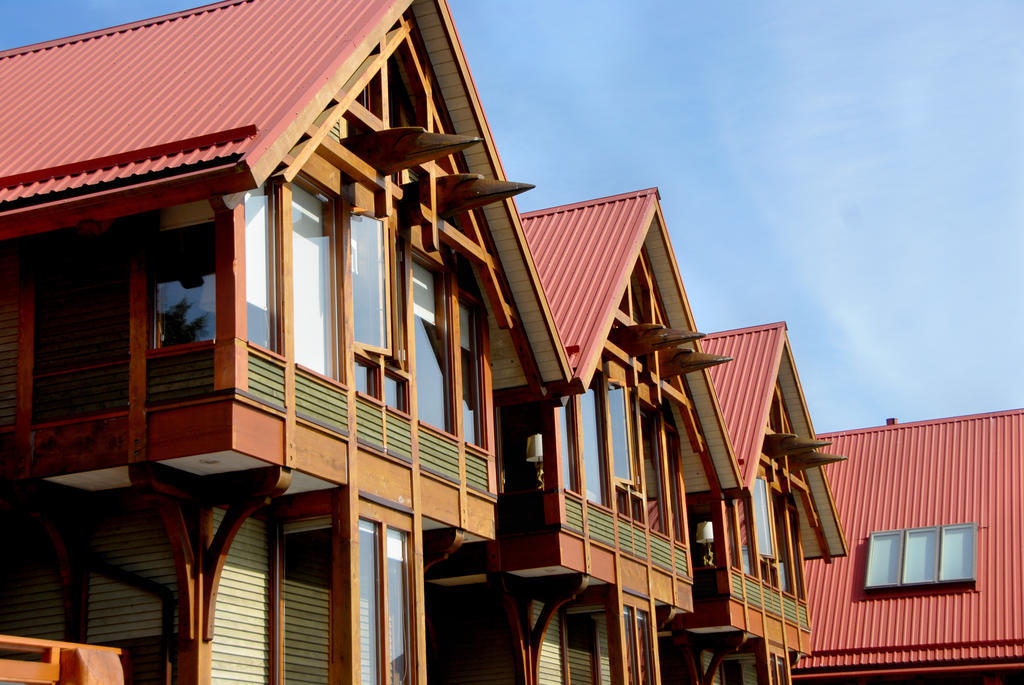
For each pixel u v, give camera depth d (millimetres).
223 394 13133
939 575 35000
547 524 19828
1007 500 36844
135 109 15445
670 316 25844
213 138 13398
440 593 21328
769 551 30422
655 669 22641
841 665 34188
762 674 28656
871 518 38125
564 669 21922
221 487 13969
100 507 14500
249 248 14094
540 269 23453
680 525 25469
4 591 14836
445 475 17453
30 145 15227
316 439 14484
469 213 18984
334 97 15461
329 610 15219
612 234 23891
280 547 15227
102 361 13898
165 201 13016
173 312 13828
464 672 20844
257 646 14578
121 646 14094
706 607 26359
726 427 26766
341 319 15438
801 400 32781
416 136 16234
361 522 15422
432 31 18000
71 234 14352
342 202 15836
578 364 20438
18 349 14289
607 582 21406
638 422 23750
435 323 18359
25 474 13867
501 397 20391
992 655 32719
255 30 17203
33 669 12078
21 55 19875
